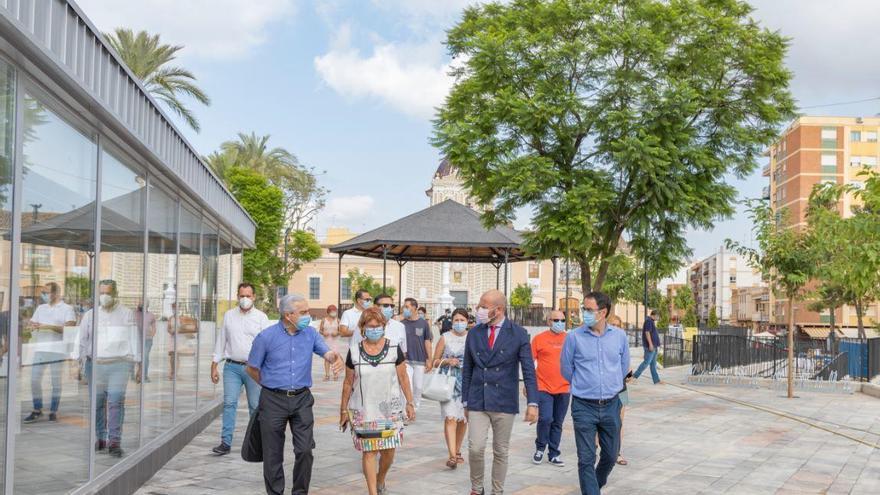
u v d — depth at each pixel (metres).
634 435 11.55
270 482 6.59
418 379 10.91
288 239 52.81
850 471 8.99
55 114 5.38
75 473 5.94
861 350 19.33
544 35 16.39
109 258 6.73
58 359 5.57
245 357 9.27
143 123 6.74
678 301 92.38
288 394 6.66
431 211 27.28
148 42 29.91
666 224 17.61
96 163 6.30
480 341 7.01
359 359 6.75
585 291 18.66
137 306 7.70
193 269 11.00
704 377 19.95
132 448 7.59
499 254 31.05
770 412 14.48
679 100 15.31
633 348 36.97
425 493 7.48
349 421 6.89
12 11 3.91
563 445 10.47
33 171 5.04
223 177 46.94
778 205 83.31
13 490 4.84
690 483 8.19
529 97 16.91
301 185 52.09
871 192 9.53
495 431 6.92
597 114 16.27
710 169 16.42
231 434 9.27
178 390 9.95
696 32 16.45
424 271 63.50
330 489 7.59
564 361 6.73
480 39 16.80
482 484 7.04
